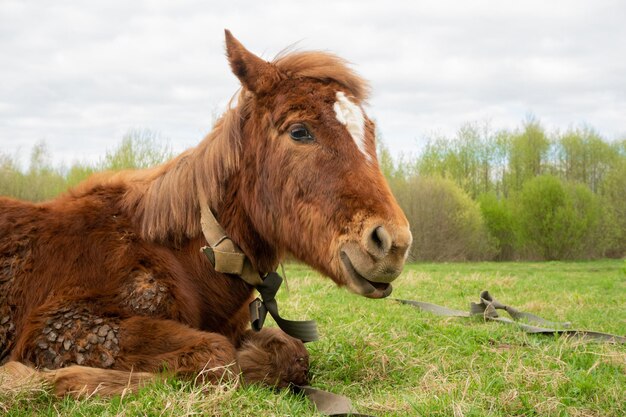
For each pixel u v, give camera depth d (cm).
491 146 4228
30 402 276
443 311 641
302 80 324
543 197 3167
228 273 343
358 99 330
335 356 399
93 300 318
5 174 2270
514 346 453
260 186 330
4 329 329
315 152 308
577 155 4034
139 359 301
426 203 2908
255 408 267
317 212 305
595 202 3206
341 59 338
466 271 1919
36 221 347
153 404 259
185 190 346
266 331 367
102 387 283
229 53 330
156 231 341
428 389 317
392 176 3362
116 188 371
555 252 3177
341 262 297
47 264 334
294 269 1425
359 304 695
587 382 312
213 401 261
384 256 285
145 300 321
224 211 345
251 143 335
